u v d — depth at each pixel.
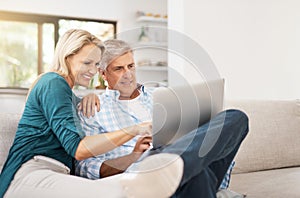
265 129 2.12
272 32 3.11
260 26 3.08
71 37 1.41
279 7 3.12
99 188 1.12
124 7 5.73
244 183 1.80
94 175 1.33
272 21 3.11
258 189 1.67
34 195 1.23
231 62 2.97
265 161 2.06
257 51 3.06
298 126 2.23
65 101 1.36
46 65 5.55
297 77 3.17
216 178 1.18
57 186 1.20
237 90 2.98
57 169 1.38
